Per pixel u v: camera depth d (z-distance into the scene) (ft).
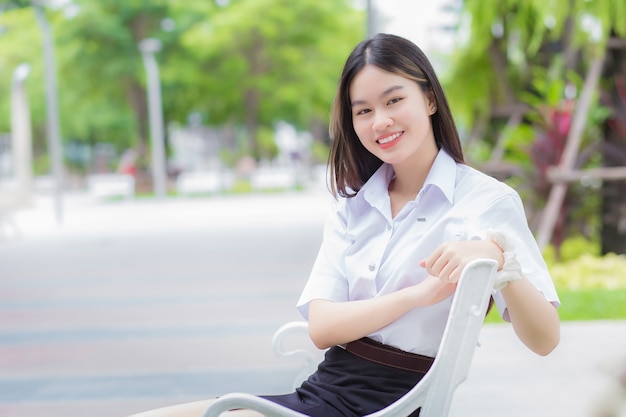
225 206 58.18
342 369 5.52
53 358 14.87
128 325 17.67
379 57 5.28
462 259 4.58
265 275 24.38
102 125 103.76
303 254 29.09
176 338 16.17
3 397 12.40
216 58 87.66
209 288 22.31
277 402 5.33
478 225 5.05
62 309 19.98
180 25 85.35
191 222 44.47
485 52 28.48
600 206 25.39
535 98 27.53
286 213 48.93
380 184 5.69
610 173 22.75
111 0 83.20
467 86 28.89
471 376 12.32
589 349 13.51
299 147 120.06
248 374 13.24
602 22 23.56
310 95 89.81
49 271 26.96
